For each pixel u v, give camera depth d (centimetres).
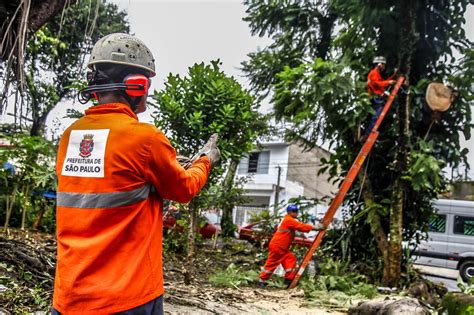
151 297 169
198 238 1033
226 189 1039
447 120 904
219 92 629
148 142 171
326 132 970
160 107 627
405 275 851
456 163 892
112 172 168
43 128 927
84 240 167
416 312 452
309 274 845
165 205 221
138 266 166
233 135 655
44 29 704
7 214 814
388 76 933
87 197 169
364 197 908
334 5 967
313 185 3334
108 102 183
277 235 772
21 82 364
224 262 980
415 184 806
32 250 497
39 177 840
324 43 1195
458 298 496
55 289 172
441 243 1520
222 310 481
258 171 3322
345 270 888
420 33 904
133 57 186
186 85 643
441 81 913
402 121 845
